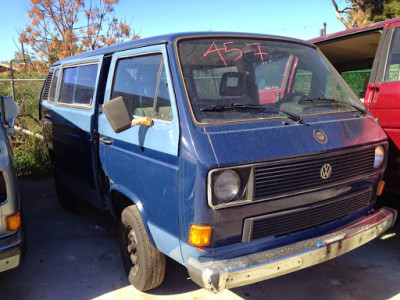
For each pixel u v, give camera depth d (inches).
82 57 187.6
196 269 105.2
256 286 147.6
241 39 139.6
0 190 124.6
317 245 115.1
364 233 126.5
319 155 117.0
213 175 102.7
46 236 196.9
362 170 131.1
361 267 158.9
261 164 107.0
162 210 118.6
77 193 196.4
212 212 103.7
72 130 182.9
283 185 111.7
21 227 130.1
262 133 113.3
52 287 149.8
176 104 115.2
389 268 157.1
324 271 157.0
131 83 141.8
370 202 140.6
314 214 121.6
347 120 134.0
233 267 103.3
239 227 108.9
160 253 133.6
